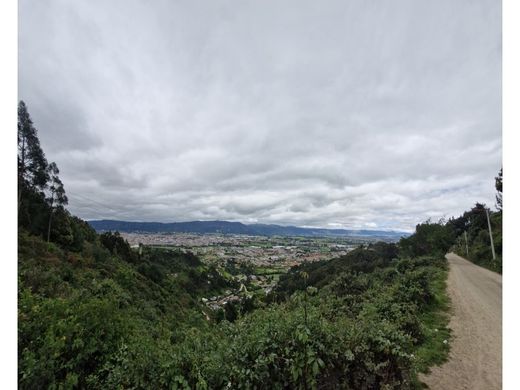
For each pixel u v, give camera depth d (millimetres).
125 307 12516
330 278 22266
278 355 2967
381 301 8000
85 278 18203
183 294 35094
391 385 3217
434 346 5906
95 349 3461
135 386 2957
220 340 3506
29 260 16000
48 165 33594
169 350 3318
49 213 31719
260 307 5055
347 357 2975
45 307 3682
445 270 20250
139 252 50125
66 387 2996
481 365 5008
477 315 8453
